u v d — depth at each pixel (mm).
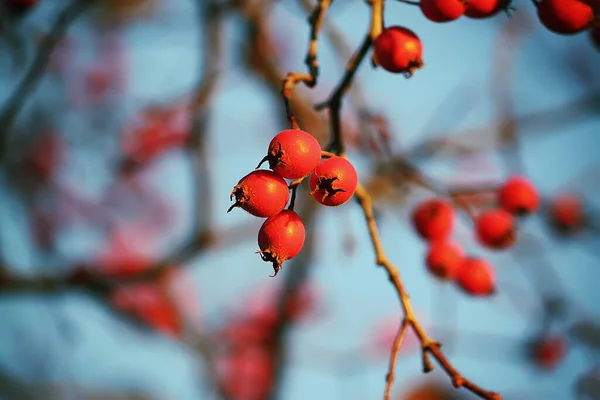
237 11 586
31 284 620
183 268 669
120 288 650
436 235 492
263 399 739
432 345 408
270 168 388
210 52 588
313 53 423
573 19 415
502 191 503
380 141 521
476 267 489
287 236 390
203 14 586
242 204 388
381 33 421
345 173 388
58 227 736
